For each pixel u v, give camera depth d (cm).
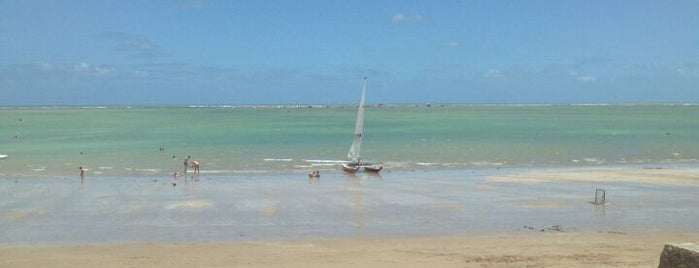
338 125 13450
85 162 5750
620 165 5662
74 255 2230
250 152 6850
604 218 2973
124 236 2588
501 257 2109
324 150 7138
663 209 3206
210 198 3572
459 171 5122
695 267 1202
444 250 2278
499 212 3144
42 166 5412
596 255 2117
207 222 2881
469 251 2248
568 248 2277
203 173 4950
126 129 11919
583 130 11462
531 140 8881
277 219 2956
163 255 2227
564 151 7119
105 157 6241
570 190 3912
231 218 2978
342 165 5256
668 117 18525
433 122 15350
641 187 4034
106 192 3800
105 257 2194
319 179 4559
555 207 3284
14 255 2227
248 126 13075
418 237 2570
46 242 2477
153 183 4272
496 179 4516
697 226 2770
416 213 3117
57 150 7088
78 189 3938
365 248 2347
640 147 7675
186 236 2589
